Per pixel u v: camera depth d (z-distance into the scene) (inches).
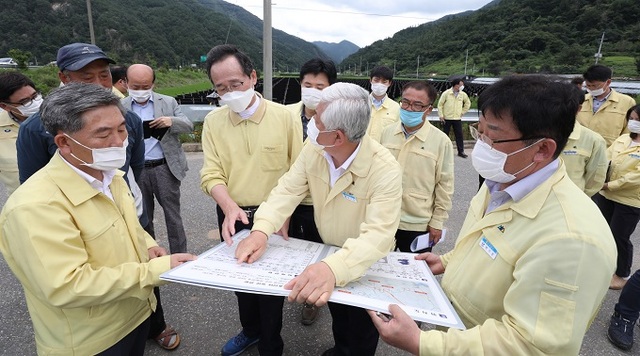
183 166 128.0
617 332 96.7
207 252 57.4
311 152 66.1
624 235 121.7
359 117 53.2
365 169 59.2
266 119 81.8
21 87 93.4
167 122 116.8
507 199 47.1
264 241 59.0
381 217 56.3
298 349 92.3
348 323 73.2
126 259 55.5
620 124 155.9
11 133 105.9
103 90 49.3
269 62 362.3
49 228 44.8
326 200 64.4
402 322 41.2
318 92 110.2
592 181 114.9
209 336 95.6
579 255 35.9
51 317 50.6
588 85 159.9
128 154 83.5
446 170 100.0
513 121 40.0
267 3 350.6
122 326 55.2
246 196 83.4
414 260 61.5
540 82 39.9
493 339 38.5
